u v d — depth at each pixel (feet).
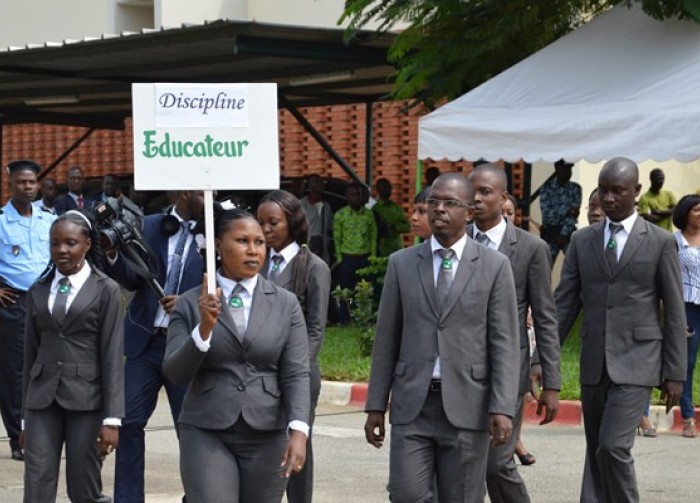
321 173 107.34
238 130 28.07
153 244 36.35
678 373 35.70
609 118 62.80
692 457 48.47
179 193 36.40
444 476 29.40
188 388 27.71
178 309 27.45
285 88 91.76
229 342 26.91
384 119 102.68
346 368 64.18
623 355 35.68
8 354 46.98
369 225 83.15
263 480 27.25
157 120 27.84
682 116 60.85
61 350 32.89
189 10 109.40
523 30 75.15
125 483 35.96
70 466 32.99
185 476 26.99
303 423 26.96
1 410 47.34
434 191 29.91
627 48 68.85
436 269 29.91
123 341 33.83
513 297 29.78
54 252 33.12
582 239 36.83
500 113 67.00
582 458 47.80
